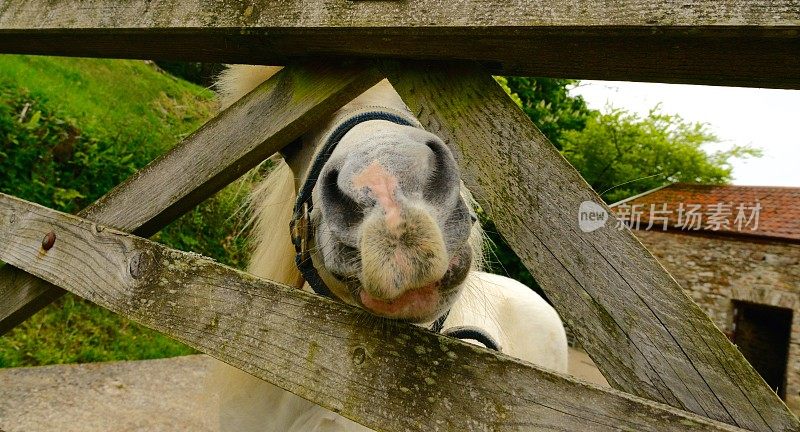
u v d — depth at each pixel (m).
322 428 1.21
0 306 1.40
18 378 3.39
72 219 1.22
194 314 0.96
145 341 4.66
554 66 0.79
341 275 0.78
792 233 7.80
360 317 0.81
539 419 0.68
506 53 0.76
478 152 0.78
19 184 4.52
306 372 0.82
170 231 5.71
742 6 0.57
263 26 0.88
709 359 0.64
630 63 0.72
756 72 0.67
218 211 6.32
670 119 8.81
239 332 0.90
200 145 1.06
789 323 10.48
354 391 0.78
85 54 1.37
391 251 0.65
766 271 8.10
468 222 0.76
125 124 6.74
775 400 0.60
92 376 3.71
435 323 1.10
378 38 0.79
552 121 9.21
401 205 0.67
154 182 1.11
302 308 0.86
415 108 0.83
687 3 0.60
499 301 2.40
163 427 3.12
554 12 0.66
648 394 0.66
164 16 1.00
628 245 0.69
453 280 0.75
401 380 0.76
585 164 9.04
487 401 0.71
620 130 8.75
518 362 0.71
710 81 0.73
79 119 5.89
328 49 0.89
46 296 1.35
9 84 5.42
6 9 1.28
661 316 0.66
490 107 0.78
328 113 0.97
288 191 1.39
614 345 0.68
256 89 1.02
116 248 1.11
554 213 0.72
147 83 9.09
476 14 0.70
